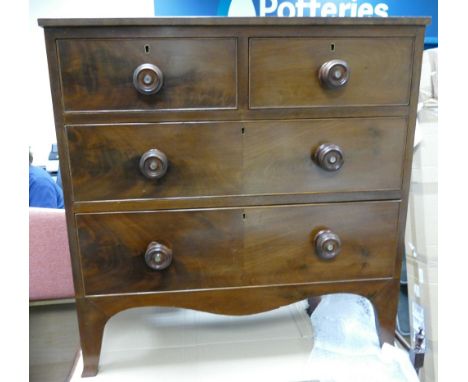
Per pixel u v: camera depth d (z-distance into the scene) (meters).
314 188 0.82
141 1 1.52
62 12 1.64
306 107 0.77
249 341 1.00
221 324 1.08
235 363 0.91
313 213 0.83
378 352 0.94
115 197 0.78
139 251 0.81
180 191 0.79
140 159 0.76
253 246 0.83
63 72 0.72
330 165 0.77
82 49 0.71
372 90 0.78
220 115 0.76
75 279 0.81
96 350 0.85
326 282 0.87
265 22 0.72
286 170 0.80
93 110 0.74
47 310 1.75
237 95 0.75
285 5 1.35
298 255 0.84
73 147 0.75
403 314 1.43
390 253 0.87
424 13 1.38
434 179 1.14
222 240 0.82
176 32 0.71
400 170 0.83
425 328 1.14
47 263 1.31
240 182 0.80
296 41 0.74
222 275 0.84
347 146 0.80
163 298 0.83
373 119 0.80
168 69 0.73
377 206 0.84
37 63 1.75
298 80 0.76
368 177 0.82
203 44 0.73
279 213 0.82
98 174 0.76
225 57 0.74
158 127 0.75
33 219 1.27
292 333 1.03
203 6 1.36
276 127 0.78
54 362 1.39
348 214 0.84
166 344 0.98
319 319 1.07
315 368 0.89
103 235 0.79
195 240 0.81
